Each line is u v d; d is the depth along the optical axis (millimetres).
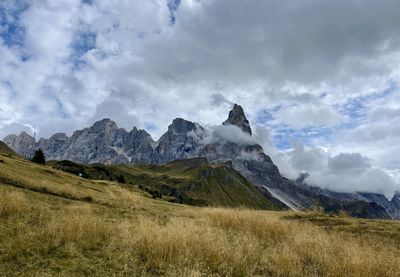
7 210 15797
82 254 11172
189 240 12891
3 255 9867
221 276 10891
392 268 11938
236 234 18734
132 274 9992
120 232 14539
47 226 13648
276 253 13703
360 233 22656
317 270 12766
